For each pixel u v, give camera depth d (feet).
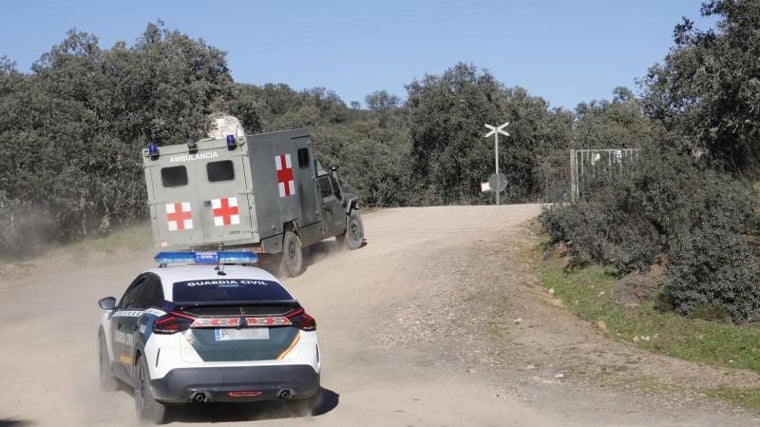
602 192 53.62
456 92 161.07
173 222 58.59
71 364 39.83
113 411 30.17
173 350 26.27
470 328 43.50
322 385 34.37
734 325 40.14
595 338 40.60
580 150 56.65
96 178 86.33
